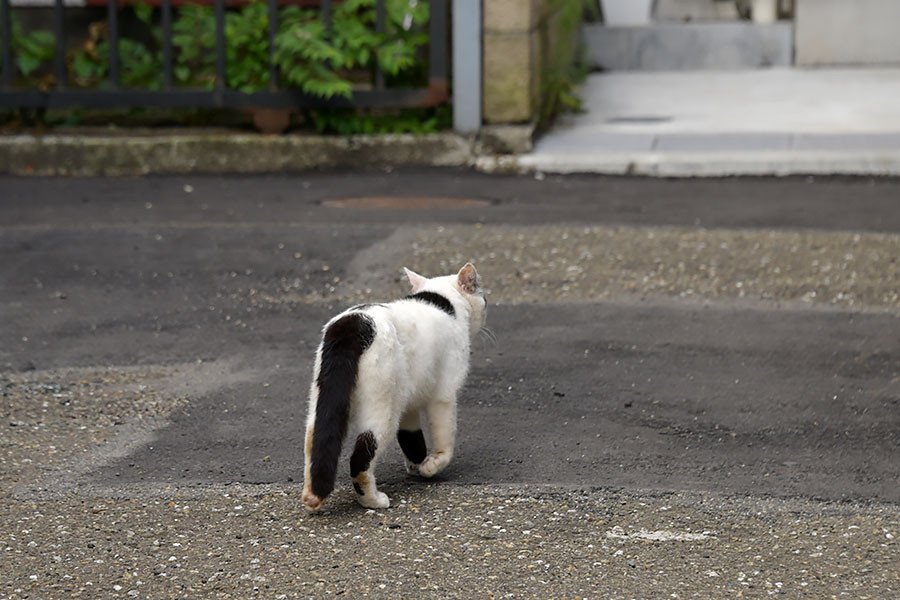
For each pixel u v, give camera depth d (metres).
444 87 15.83
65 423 7.55
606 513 6.16
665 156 15.21
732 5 22.36
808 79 20.56
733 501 6.33
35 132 16.27
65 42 17.86
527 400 7.95
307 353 8.98
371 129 16.16
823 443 7.20
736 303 9.97
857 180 14.46
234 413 7.74
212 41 16.52
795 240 11.61
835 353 8.76
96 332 9.52
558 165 15.43
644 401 7.92
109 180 15.45
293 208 13.59
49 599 5.25
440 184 14.85
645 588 5.34
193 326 9.65
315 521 6.04
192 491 6.46
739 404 7.84
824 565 5.56
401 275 10.86
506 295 10.28
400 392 6.10
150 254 11.60
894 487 6.54
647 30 22.25
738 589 5.33
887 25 21.69
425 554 5.66
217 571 5.50
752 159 14.97
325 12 15.92
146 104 16.06
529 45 15.60
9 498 6.36
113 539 5.86
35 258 11.48
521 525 6.00
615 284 10.52
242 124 16.75
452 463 6.90
